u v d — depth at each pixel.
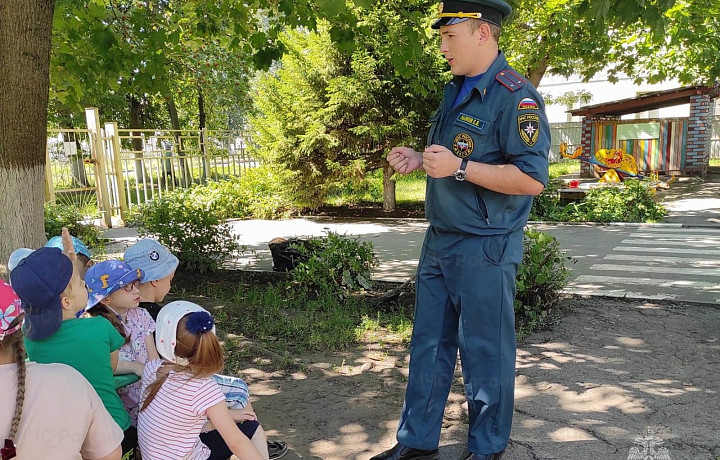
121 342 2.49
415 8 11.70
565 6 10.51
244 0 6.48
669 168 18.44
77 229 10.48
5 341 1.76
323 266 6.71
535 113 2.72
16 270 2.23
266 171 14.60
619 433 3.39
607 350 4.74
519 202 2.96
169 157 15.12
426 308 3.10
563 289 6.42
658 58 14.45
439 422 3.14
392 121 12.69
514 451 3.24
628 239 10.11
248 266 8.55
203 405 2.37
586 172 19.22
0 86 3.78
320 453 3.29
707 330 5.13
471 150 2.83
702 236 10.13
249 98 18.45
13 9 3.71
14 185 3.89
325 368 4.51
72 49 6.21
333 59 12.77
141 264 3.23
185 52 7.78
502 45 12.05
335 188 16.23
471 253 2.90
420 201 15.89
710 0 8.18
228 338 5.04
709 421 3.50
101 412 1.97
